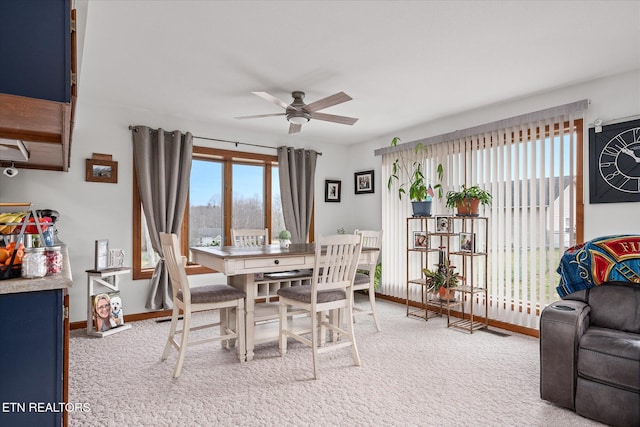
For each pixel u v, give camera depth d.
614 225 3.18
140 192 4.23
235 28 2.44
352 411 2.24
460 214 3.97
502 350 3.31
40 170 3.76
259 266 2.92
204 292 2.97
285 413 2.22
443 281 4.07
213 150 4.80
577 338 2.25
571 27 2.43
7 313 1.29
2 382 1.28
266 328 3.46
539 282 3.66
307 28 2.45
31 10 1.37
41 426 1.32
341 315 3.58
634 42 2.63
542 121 3.63
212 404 2.32
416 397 2.42
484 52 2.79
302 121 3.53
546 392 2.34
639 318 2.40
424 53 2.80
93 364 2.97
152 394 2.46
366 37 2.57
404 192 4.81
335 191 5.93
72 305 3.91
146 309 4.31
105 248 3.90
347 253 2.96
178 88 3.54
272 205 5.49
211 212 4.98
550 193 3.57
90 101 3.92
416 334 3.78
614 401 2.05
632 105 3.11
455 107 4.13
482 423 2.12
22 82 1.35
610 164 3.20
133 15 2.27
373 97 3.80
